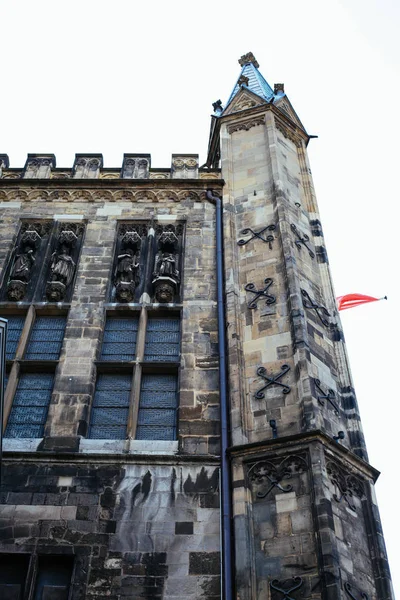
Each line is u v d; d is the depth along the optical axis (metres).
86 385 19.08
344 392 18.80
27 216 25.11
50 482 16.59
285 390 17.91
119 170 27.77
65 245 23.61
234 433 17.30
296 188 25.48
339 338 20.25
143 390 19.39
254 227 23.28
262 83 31.47
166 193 25.86
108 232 24.34
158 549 15.40
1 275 22.67
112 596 14.64
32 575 14.97
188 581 14.88
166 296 21.69
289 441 16.33
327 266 22.77
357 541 15.27
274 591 14.25
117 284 22.17
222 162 26.69
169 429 18.44
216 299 21.47
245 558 14.78
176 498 16.33
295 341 18.84
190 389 18.84
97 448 17.64
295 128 28.48
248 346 19.42
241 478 16.16
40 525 15.79
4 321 14.69
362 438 17.69
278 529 15.10
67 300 21.95
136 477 16.72
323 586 13.83
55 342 20.84
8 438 18.00
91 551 15.35
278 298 20.47
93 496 16.34
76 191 26.11
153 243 24.03
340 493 15.78
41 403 19.11
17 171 27.70
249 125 27.92
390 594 14.77
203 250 23.34
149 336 20.94
